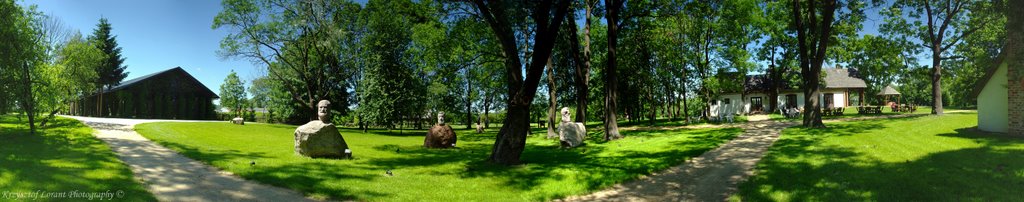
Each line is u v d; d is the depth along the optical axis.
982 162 8.69
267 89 47.47
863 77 49.41
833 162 9.70
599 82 33.72
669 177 9.45
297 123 43.84
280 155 12.70
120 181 7.42
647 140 18.70
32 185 6.41
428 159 13.55
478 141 24.00
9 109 16.09
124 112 48.31
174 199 6.55
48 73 19.64
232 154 12.38
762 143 14.88
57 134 16.77
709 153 13.05
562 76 34.09
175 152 12.38
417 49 31.69
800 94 47.66
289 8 31.48
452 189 8.26
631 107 34.06
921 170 8.12
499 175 9.90
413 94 30.17
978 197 6.13
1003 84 14.69
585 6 22.77
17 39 16.22
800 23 21.30
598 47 34.06
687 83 35.38
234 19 30.66
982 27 27.23
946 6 27.47
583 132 19.75
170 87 51.47
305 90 40.41
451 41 26.50
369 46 31.02
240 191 7.37
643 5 23.34
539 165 11.45
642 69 31.94
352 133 29.64
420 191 7.95
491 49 26.05
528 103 11.77
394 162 12.49
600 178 9.17
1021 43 12.69
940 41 27.72
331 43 32.28
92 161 9.47
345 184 8.15
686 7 22.98
